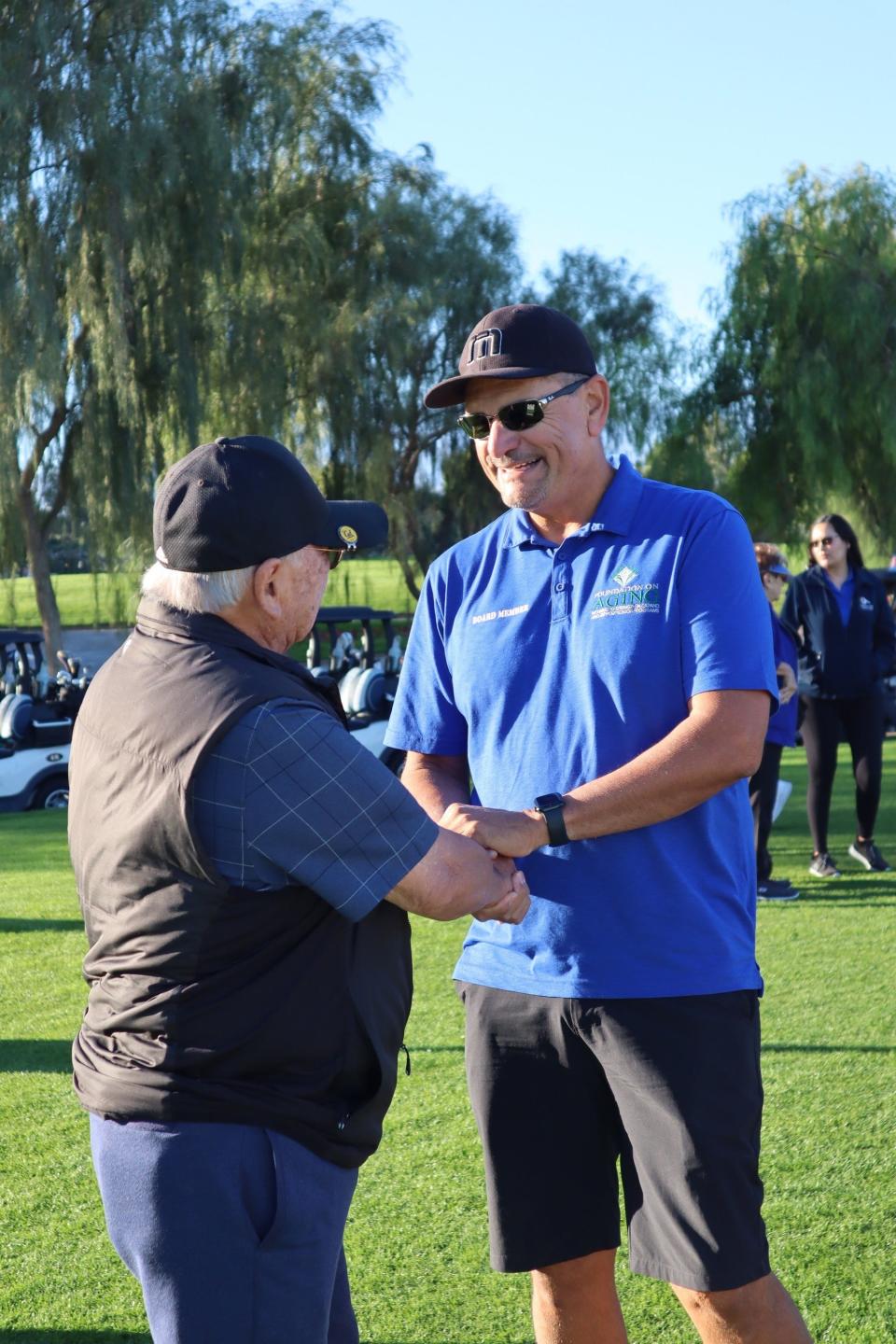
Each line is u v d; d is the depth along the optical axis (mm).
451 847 1647
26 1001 4613
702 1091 1812
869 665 6258
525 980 1932
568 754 1936
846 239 21562
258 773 1450
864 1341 2279
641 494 1975
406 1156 3146
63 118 17906
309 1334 1506
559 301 26734
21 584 28453
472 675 2059
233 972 1472
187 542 1543
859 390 21359
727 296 22250
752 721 1842
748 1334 1810
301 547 1589
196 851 1442
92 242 18734
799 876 6418
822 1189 2863
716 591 1864
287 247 21109
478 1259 2643
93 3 18875
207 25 19438
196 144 18703
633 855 1866
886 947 4906
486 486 25516
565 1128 1948
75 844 1600
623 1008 1847
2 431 19031
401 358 21812
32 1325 2432
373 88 21703
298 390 21719
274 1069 1492
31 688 11414
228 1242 1451
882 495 22141
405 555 24141
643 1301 2494
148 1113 1471
